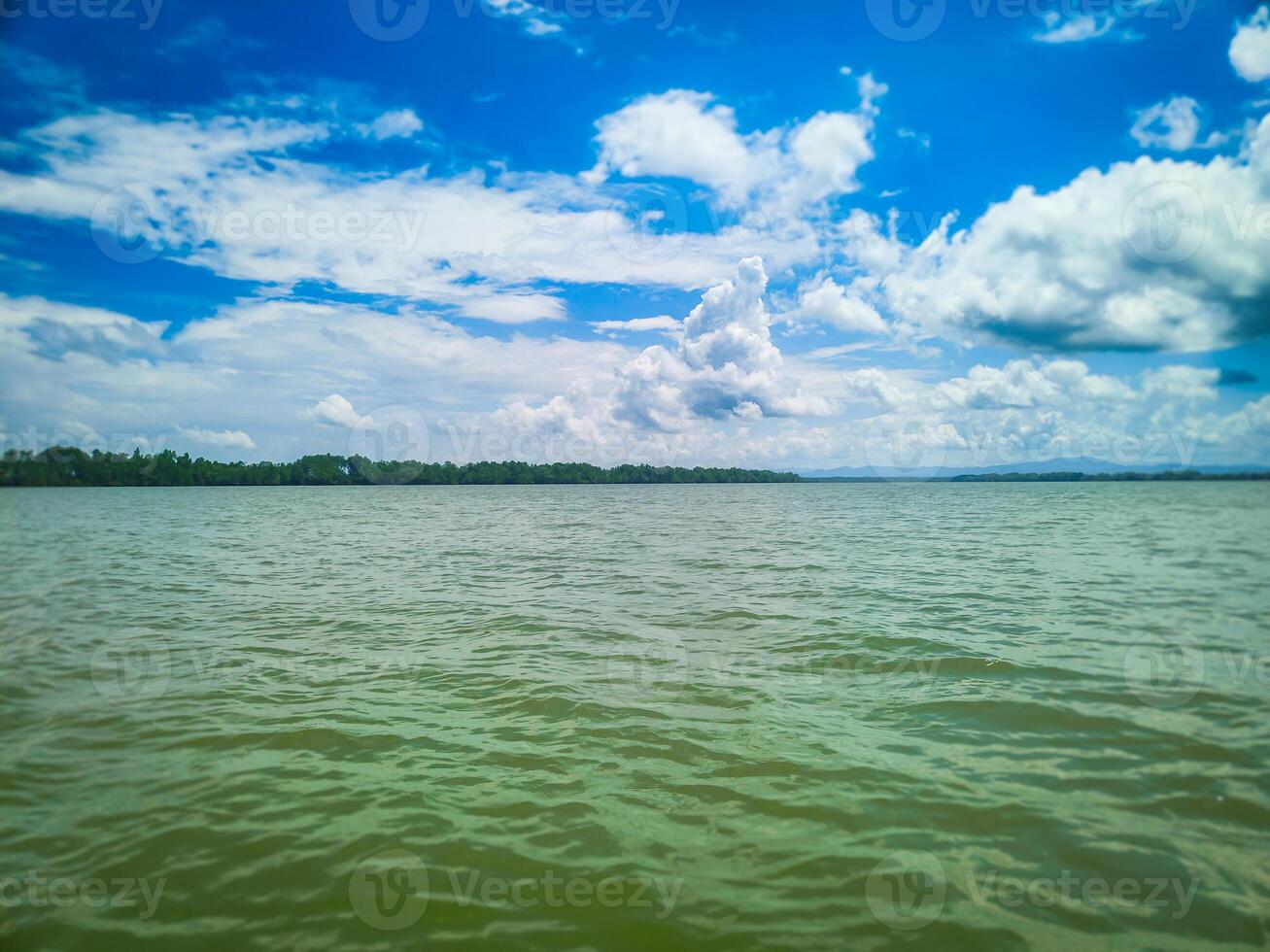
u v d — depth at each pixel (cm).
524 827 643
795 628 1385
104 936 498
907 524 4381
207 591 1934
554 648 1248
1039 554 2644
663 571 2230
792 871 572
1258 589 1823
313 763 779
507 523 4794
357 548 3116
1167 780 719
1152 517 4869
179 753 806
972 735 836
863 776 734
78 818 661
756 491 13525
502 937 498
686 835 627
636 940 495
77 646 1293
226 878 567
